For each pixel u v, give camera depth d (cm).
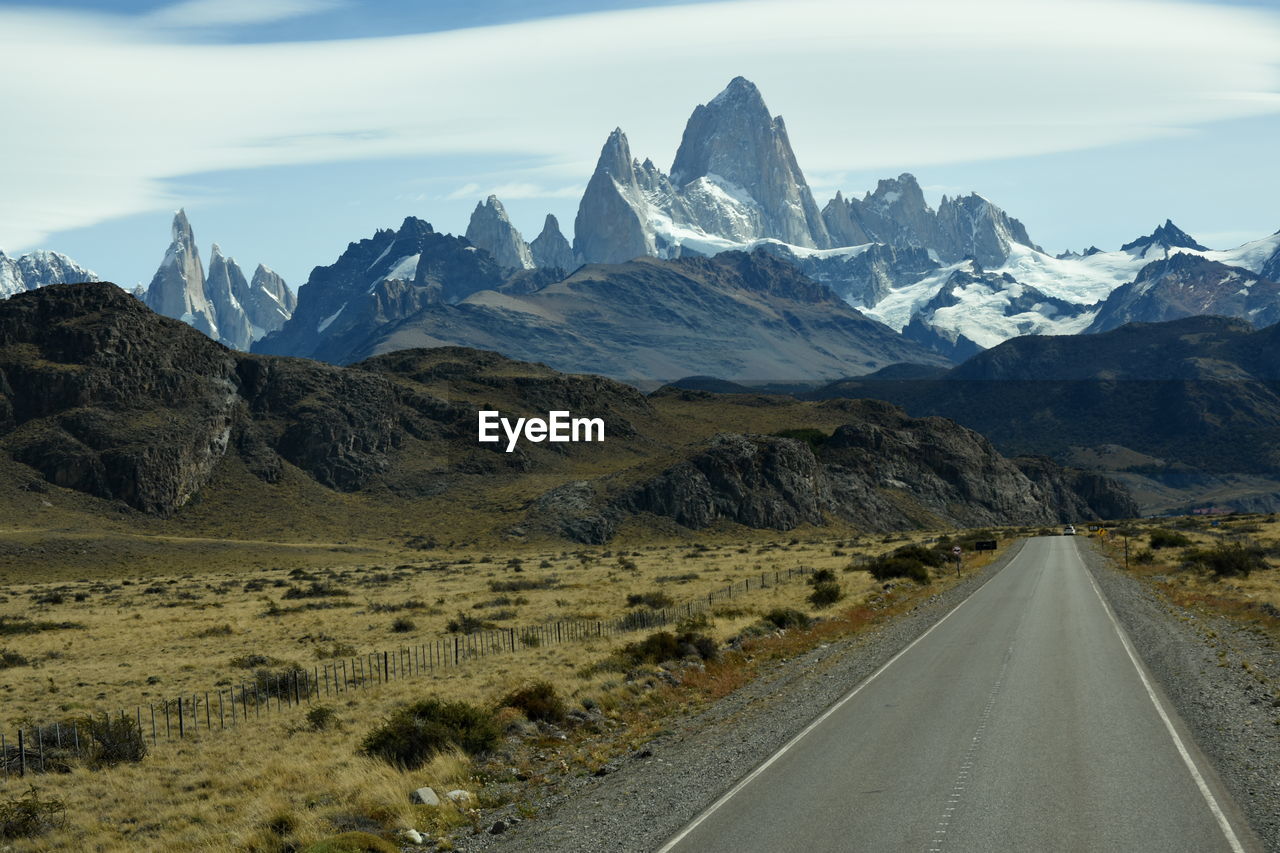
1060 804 1689
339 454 18425
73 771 2459
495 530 16150
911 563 7212
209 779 2312
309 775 2234
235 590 9225
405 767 2248
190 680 3934
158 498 15988
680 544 15988
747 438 19188
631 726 2609
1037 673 3000
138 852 1808
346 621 6062
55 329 18150
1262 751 1994
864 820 1639
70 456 15925
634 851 1551
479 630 5231
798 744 2203
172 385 18012
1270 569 6519
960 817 1638
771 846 1538
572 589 7944
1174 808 1648
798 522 17788
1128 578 6612
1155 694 2623
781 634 4297
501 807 1903
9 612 7512
